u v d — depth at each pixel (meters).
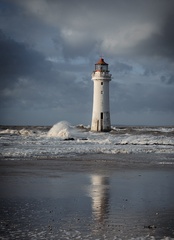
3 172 17.62
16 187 13.73
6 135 49.78
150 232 8.23
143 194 12.70
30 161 22.25
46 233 8.12
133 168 19.77
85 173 17.70
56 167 19.77
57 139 42.03
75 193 12.73
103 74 56.75
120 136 49.34
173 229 8.48
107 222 9.06
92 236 7.93
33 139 41.72
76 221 9.12
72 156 25.55
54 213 9.91
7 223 8.89
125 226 8.71
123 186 14.24
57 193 12.68
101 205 10.93
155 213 9.97
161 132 63.31
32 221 9.09
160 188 13.87
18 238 7.76
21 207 10.55
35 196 12.13
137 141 38.78
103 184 14.68
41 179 15.73
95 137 47.03
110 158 24.77
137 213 9.97
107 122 57.88
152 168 19.84
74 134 51.00
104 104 57.50
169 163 22.22
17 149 28.86
